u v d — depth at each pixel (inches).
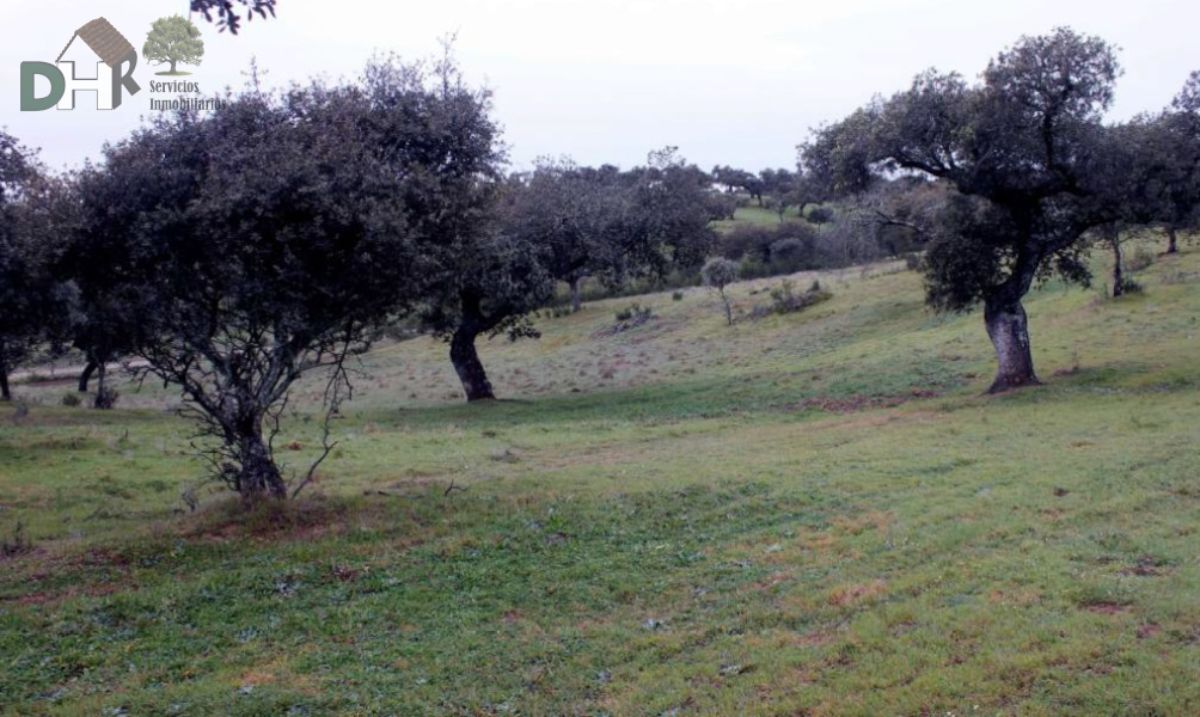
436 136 551.8
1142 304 1320.1
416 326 1299.2
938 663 279.1
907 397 1038.4
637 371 1670.8
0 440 808.3
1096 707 242.7
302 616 361.4
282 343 476.7
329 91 521.0
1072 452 601.0
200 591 378.0
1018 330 986.7
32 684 302.7
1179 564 350.0
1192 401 779.4
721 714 264.7
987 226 1000.9
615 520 493.4
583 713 277.3
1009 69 892.6
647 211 1363.2
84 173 451.5
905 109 934.4
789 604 354.0
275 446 799.1
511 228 1205.1
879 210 1283.2
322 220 434.0
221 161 442.6
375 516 486.6
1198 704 237.6
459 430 944.3
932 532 430.6
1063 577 343.0
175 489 622.5
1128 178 888.9
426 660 320.5
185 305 459.2
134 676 309.7
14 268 518.9
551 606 374.9
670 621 351.9
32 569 408.2
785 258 2883.9
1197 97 900.6
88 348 489.7
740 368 1510.8
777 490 546.6
